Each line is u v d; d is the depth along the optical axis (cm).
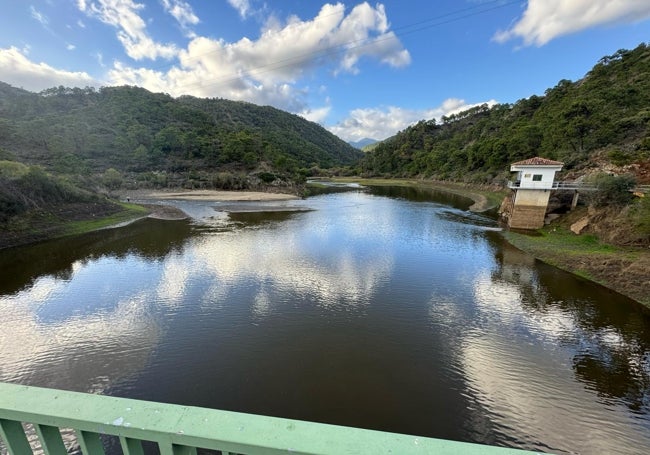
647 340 1157
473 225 3077
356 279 1700
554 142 4638
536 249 2198
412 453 116
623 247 1995
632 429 791
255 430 130
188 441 131
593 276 1720
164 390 899
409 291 1555
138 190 5916
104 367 990
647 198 2002
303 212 3903
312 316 1302
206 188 6372
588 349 1105
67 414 141
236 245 2350
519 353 1080
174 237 2597
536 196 2828
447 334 1187
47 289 1565
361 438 124
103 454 151
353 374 971
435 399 880
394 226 3025
